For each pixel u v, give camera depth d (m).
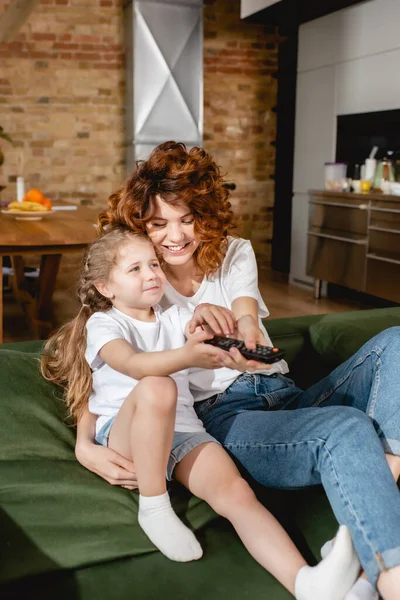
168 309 1.55
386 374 1.38
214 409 1.54
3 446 1.47
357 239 4.79
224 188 1.60
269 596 1.13
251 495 1.28
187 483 1.34
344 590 1.10
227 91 6.39
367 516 1.12
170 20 5.62
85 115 5.96
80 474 1.42
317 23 5.55
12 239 2.94
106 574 1.18
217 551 1.25
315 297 5.41
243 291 1.59
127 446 1.34
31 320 4.30
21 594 1.13
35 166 5.92
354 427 1.23
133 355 1.30
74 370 1.52
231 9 6.24
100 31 5.85
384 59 4.77
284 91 6.34
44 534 1.23
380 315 2.18
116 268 1.45
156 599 1.12
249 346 1.19
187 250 1.56
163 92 5.71
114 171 6.14
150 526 1.25
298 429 1.29
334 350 1.95
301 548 1.28
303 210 5.87
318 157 5.65
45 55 5.76
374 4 4.83
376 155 5.14
